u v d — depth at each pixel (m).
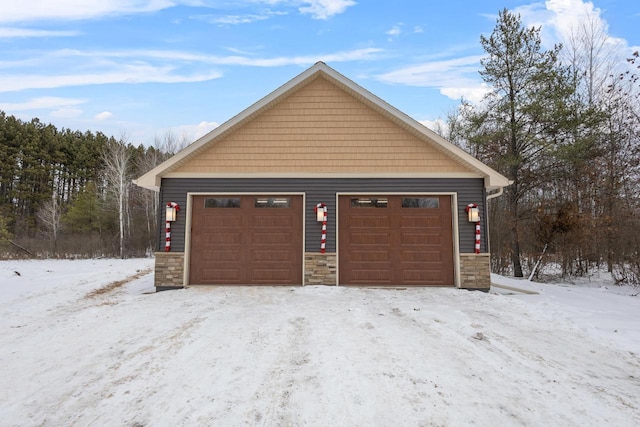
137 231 27.70
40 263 17.75
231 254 9.17
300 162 9.25
